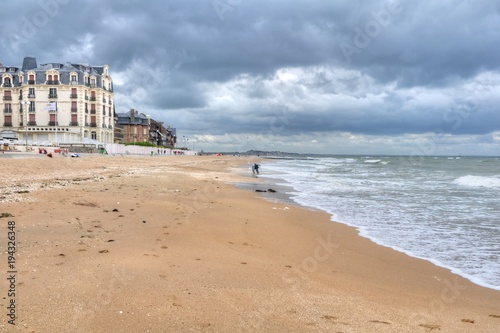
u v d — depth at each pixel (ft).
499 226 41.24
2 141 186.60
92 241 26.21
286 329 14.96
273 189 81.82
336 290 20.57
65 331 13.35
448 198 66.64
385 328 15.87
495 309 19.11
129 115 366.43
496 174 142.82
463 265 27.07
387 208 54.54
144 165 151.84
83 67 249.34
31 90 232.94
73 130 234.79
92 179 75.15
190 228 34.45
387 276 24.23
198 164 206.39
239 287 19.52
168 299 17.01
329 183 99.60
